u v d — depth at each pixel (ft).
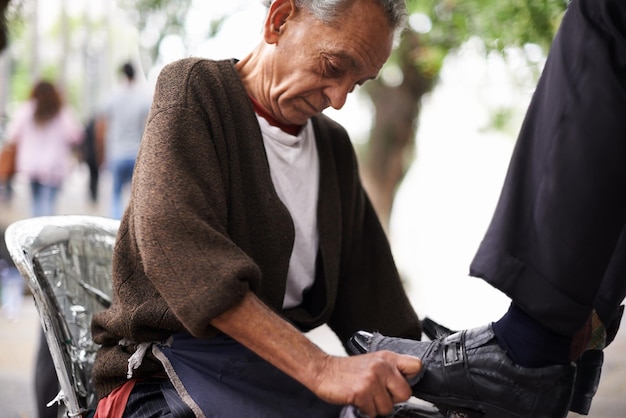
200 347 6.06
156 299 6.04
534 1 11.40
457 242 43.45
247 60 6.62
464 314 22.15
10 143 25.95
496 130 22.20
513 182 5.52
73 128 26.14
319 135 6.97
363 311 7.22
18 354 15.99
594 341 6.25
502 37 12.12
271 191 6.28
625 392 13.19
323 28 6.06
